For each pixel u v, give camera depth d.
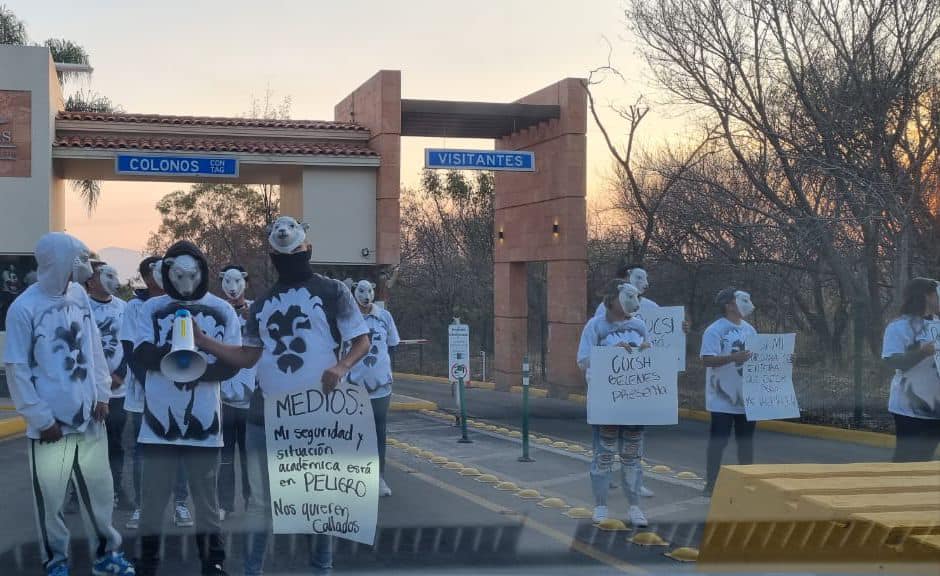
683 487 9.88
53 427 5.90
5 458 12.12
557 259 22.61
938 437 8.38
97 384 6.24
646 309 10.54
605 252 28.42
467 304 40.12
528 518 8.38
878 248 16.73
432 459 12.17
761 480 5.34
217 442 6.38
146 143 20.69
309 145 21.48
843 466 5.78
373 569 6.61
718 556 5.59
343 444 5.66
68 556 6.28
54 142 20.00
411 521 8.23
